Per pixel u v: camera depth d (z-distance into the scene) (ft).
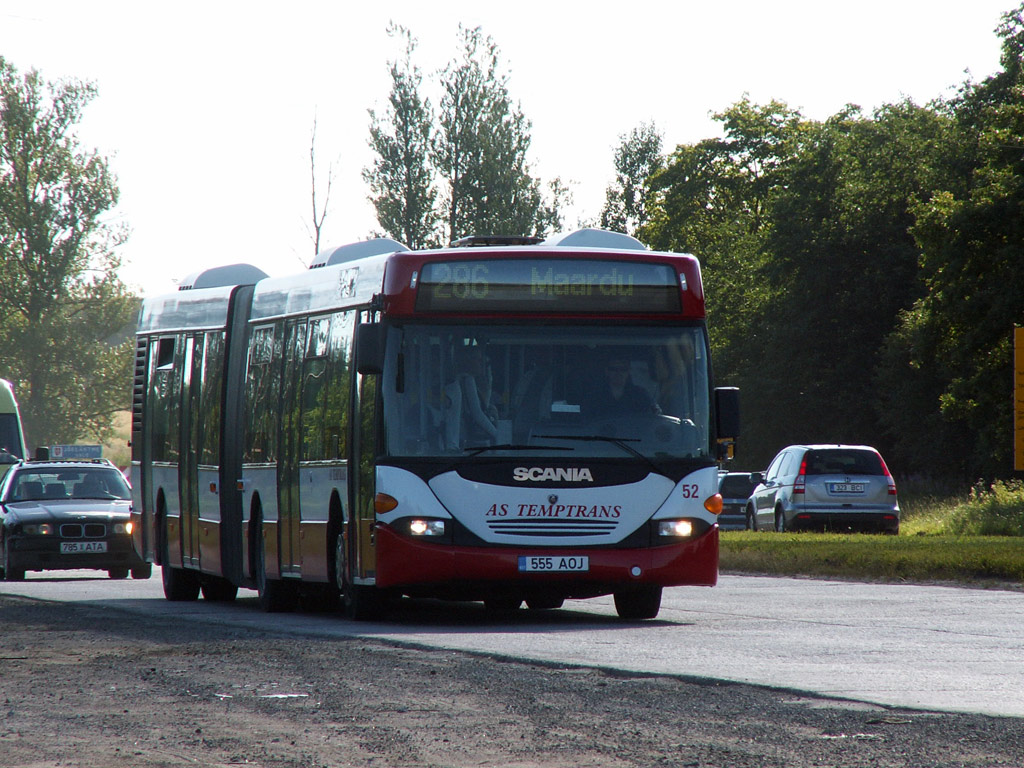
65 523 283.38
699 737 75.72
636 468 150.82
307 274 177.47
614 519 149.69
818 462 394.52
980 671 105.81
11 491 299.79
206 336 206.49
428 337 151.12
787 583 216.54
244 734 78.13
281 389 180.96
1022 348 418.51
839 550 259.39
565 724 80.12
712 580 152.46
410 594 157.48
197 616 169.89
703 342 155.63
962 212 533.55
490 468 148.77
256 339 192.54
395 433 149.38
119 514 287.28
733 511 520.83
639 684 96.68
